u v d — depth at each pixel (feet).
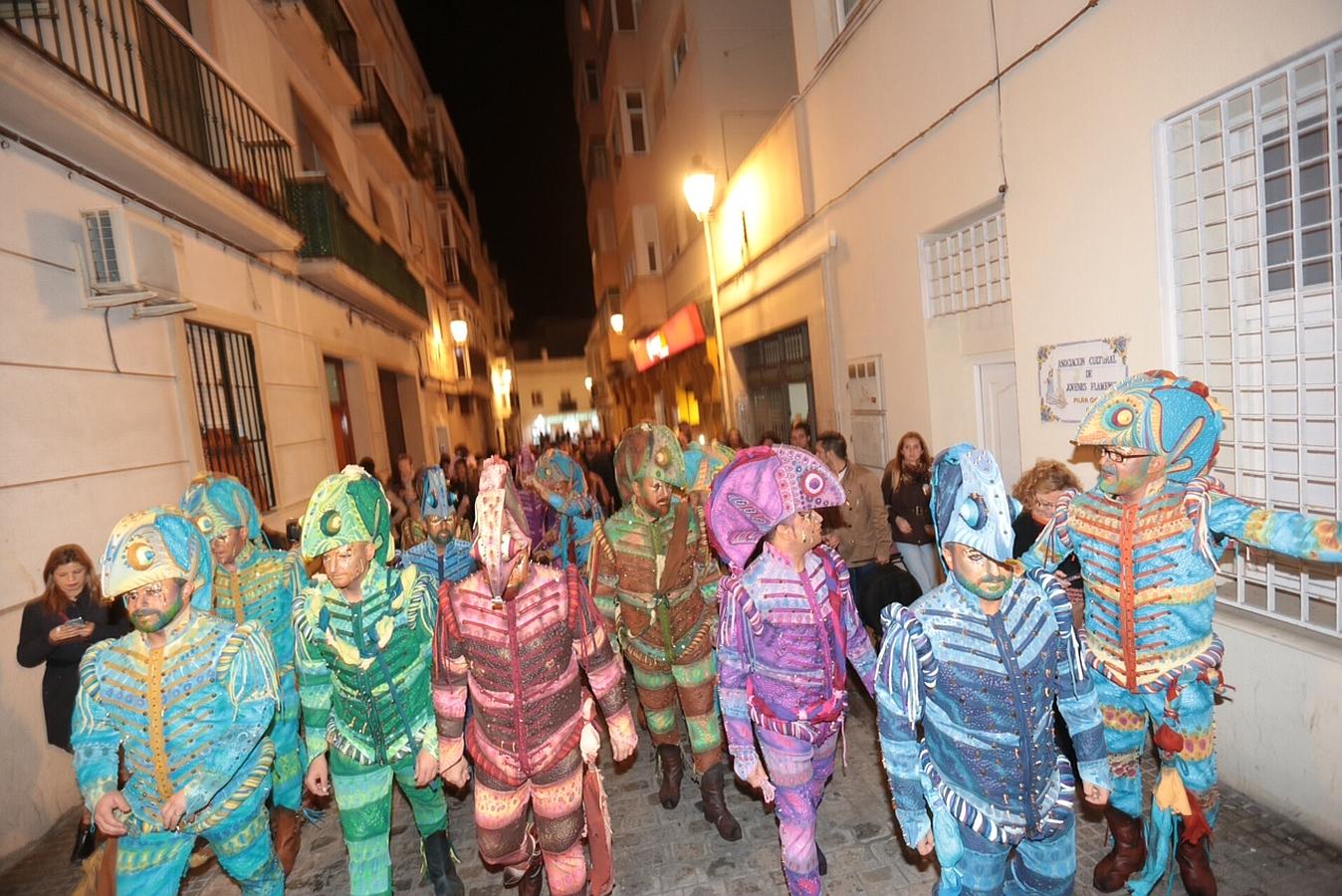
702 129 43.42
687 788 14.23
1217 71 11.08
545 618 9.16
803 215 28.50
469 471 41.32
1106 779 7.45
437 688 9.30
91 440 18.04
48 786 15.33
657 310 65.51
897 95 20.72
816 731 9.20
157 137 19.44
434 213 82.28
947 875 7.58
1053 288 14.82
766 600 8.98
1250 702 11.33
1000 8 15.85
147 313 19.80
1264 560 11.57
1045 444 15.35
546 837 9.41
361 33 52.29
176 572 8.61
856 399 25.23
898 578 16.39
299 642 9.96
